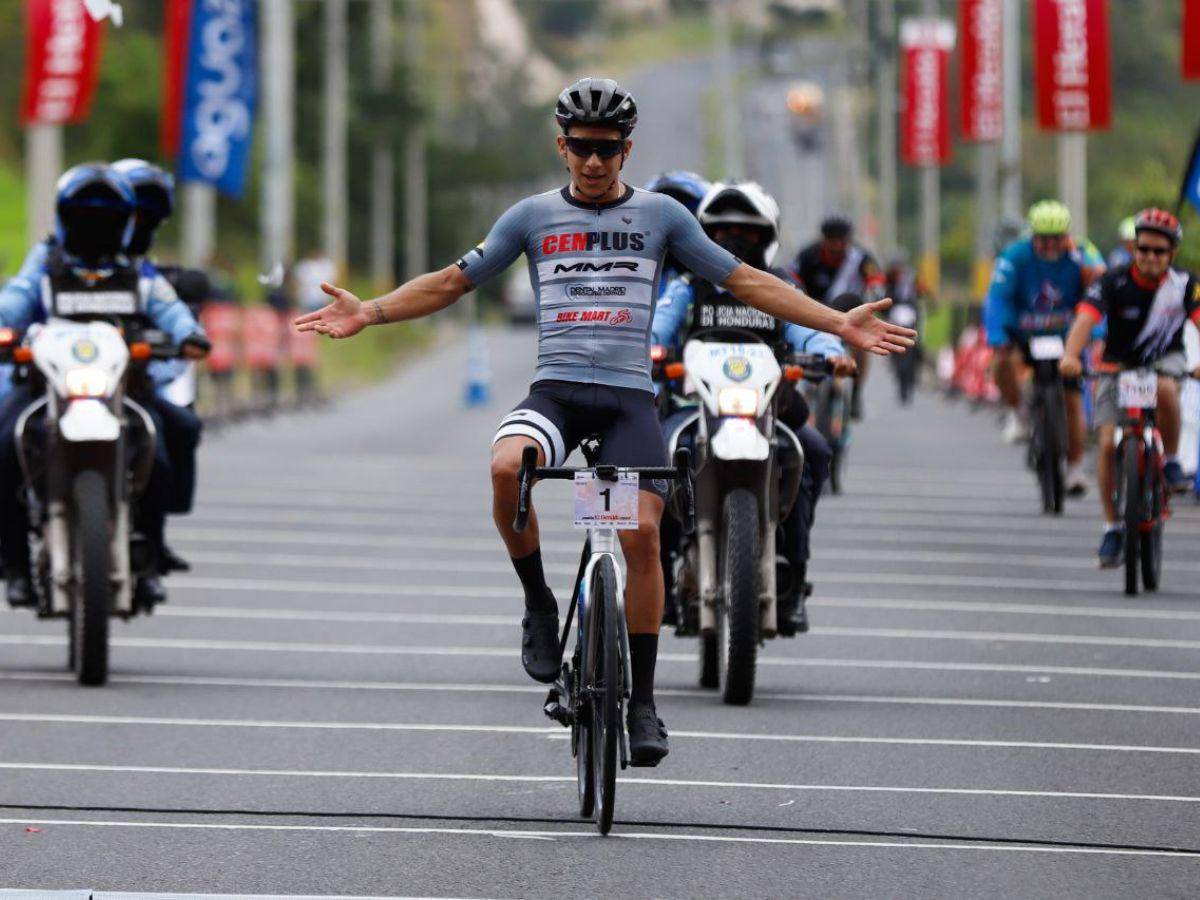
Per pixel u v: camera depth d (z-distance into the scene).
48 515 31.45
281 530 50.06
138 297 31.94
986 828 23.03
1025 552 47.34
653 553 22.81
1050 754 26.95
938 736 28.03
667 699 30.53
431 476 63.31
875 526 51.75
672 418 30.08
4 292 31.89
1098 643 35.66
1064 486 51.28
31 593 32.34
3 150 174.50
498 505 22.56
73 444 30.53
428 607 39.09
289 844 22.17
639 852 21.88
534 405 22.77
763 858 21.67
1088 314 41.12
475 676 32.41
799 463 29.95
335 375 127.00
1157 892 20.53
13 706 29.78
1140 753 27.11
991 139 120.00
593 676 22.53
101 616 30.80
